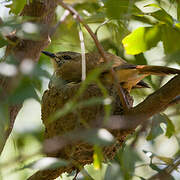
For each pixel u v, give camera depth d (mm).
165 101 6965
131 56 10289
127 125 7289
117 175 7629
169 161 8750
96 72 4594
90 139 4621
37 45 7605
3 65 4578
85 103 4648
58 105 8219
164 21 7484
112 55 8688
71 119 7828
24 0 6773
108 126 7281
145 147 9820
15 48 7398
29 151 9367
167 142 10781
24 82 4605
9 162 5020
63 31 9969
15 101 4543
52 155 7859
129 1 7152
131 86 8508
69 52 9703
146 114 7145
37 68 4582
